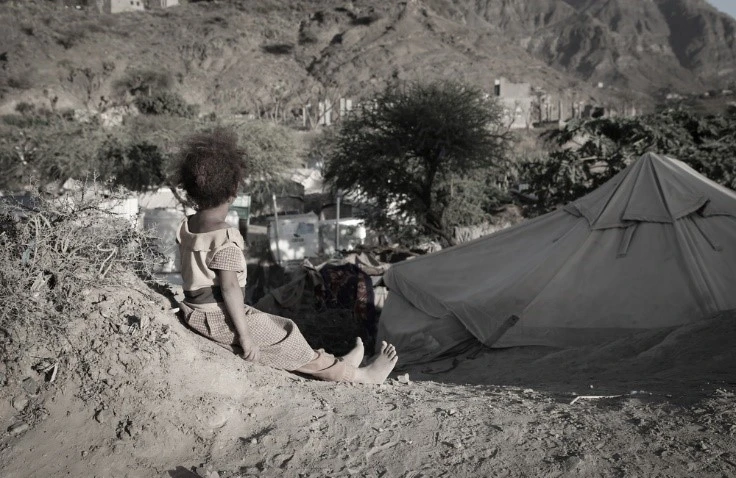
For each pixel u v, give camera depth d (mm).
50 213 3619
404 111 25984
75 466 2855
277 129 34656
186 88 136625
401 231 28109
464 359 11219
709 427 3395
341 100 115875
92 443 2961
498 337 11312
